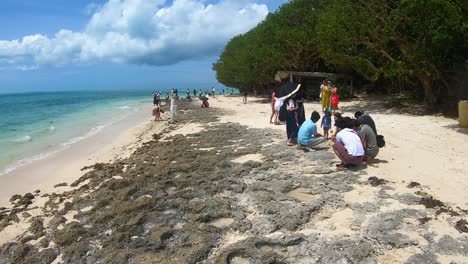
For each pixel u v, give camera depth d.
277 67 33.56
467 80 17.52
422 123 14.93
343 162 8.28
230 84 61.84
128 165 10.83
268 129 15.03
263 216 5.99
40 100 77.38
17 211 7.55
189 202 6.83
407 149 10.09
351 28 19.72
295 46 30.67
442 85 18.45
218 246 5.16
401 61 18.33
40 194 8.91
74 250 5.35
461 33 15.14
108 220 6.28
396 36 18.31
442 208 5.84
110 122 26.34
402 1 16.61
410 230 5.21
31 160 13.27
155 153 11.91
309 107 23.25
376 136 8.83
